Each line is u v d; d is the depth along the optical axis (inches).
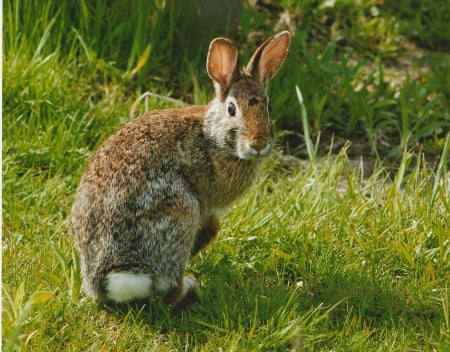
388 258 400.5
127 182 361.4
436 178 420.8
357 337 346.9
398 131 520.7
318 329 353.7
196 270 394.0
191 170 373.1
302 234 407.2
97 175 365.7
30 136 464.4
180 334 355.6
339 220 419.8
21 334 343.6
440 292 382.6
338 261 394.3
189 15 538.0
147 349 341.4
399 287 384.8
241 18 561.3
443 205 428.5
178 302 372.5
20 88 480.1
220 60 376.5
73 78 503.5
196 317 358.6
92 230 361.7
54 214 423.8
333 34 591.5
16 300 342.6
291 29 584.4
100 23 525.3
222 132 369.4
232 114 367.9
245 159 373.4
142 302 368.8
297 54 546.3
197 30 539.5
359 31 596.4
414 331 355.3
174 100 484.1
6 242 402.6
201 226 385.7
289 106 519.5
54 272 380.5
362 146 507.8
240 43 557.3
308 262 395.5
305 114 465.1
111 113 483.8
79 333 348.2
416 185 445.4
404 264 397.7
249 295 369.7
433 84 546.0
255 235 408.2
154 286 363.6
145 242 360.8
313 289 386.9
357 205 426.0
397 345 348.2
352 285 381.7
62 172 450.3
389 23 604.1
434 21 614.9
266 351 343.3
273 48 391.2
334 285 383.9
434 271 392.5
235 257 396.2
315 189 438.3
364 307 369.1
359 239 398.6
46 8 514.9
